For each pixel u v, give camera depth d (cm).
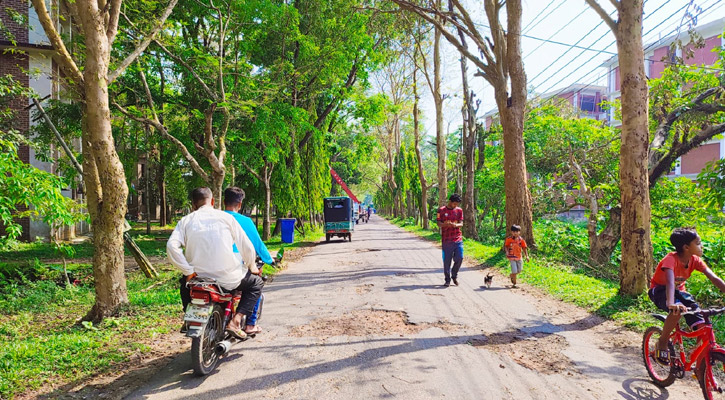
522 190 1386
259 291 493
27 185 798
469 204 2086
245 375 439
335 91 2034
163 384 419
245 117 1520
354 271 1157
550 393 393
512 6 1336
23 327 627
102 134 625
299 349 517
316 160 2595
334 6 1845
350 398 383
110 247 649
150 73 1498
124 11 1025
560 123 1941
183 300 472
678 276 408
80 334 573
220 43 1086
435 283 958
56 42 646
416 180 3678
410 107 3522
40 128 1469
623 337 566
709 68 1211
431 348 516
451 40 1412
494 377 429
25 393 399
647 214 754
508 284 952
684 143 1168
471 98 2044
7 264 1005
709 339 364
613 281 1086
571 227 1638
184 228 449
